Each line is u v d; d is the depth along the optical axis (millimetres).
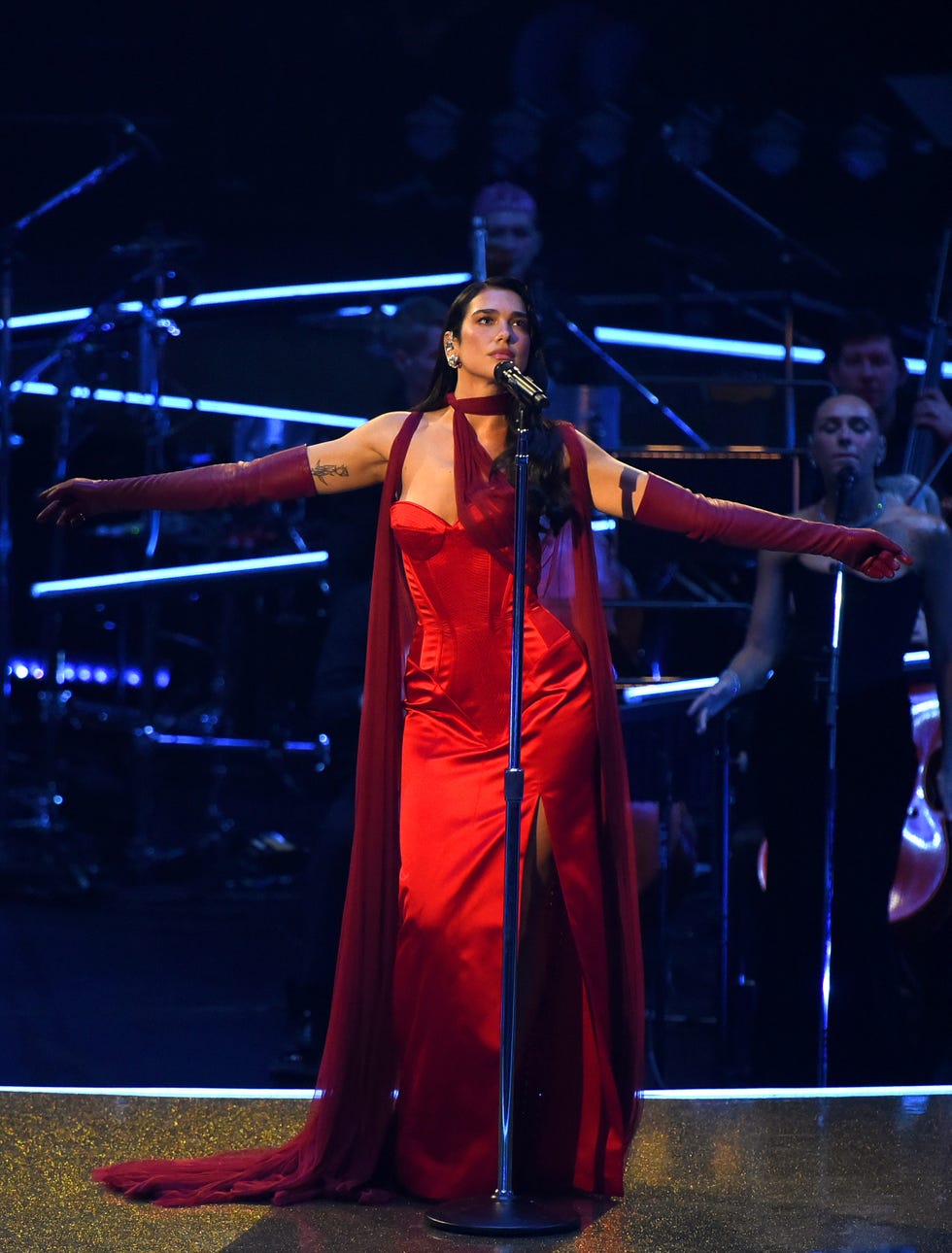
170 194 34969
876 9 32625
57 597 23266
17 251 32062
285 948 24078
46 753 33719
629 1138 11883
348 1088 12023
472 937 11711
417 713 12234
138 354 30594
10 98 35156
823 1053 16016
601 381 23594
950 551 16719
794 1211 11438
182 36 34781
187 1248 10609
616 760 11992
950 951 18141
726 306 31406
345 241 34375
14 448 40469
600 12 33000
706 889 26047
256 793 37938
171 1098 14188
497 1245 10711
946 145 32062
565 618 16250
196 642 38000
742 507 12133
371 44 34406
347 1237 10844
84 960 22922
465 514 11758
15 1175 12109
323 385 33125
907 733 16906
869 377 19516
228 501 12531
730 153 32562
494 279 12094
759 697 17172
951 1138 13188
